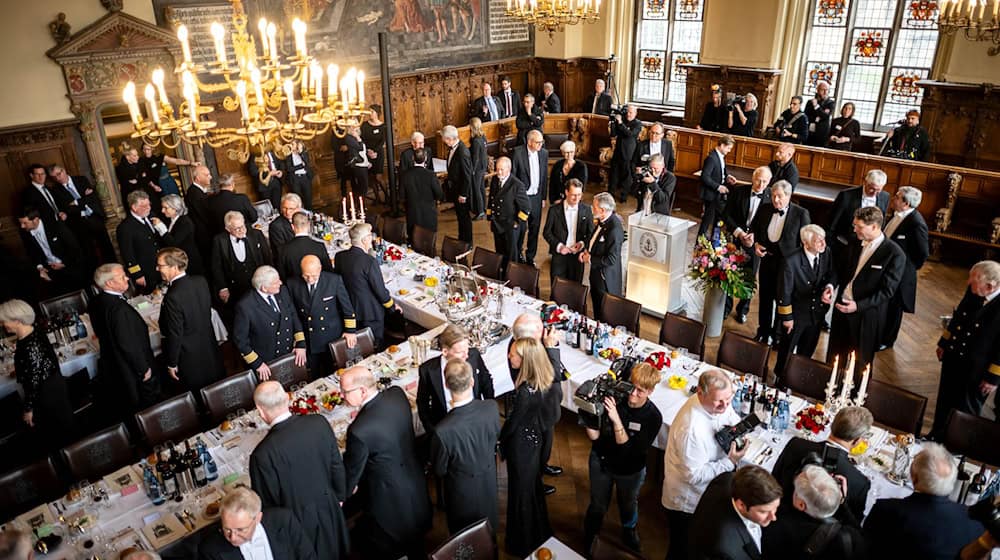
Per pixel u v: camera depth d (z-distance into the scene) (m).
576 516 5.30
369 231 6.45
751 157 11.93
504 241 9.25
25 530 4.03
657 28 16.36
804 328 6.36
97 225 9.63
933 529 3.26
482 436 4.14
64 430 5.50
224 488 4.39
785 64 14.14
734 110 12.77
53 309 7.08
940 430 5.65
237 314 5.77
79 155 10.01
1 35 8.94
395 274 7.63
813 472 3.30
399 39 13.74
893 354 7.53
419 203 9.48
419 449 5.09
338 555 4.23
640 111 16.70
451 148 9.75
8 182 9.44
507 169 8.82
